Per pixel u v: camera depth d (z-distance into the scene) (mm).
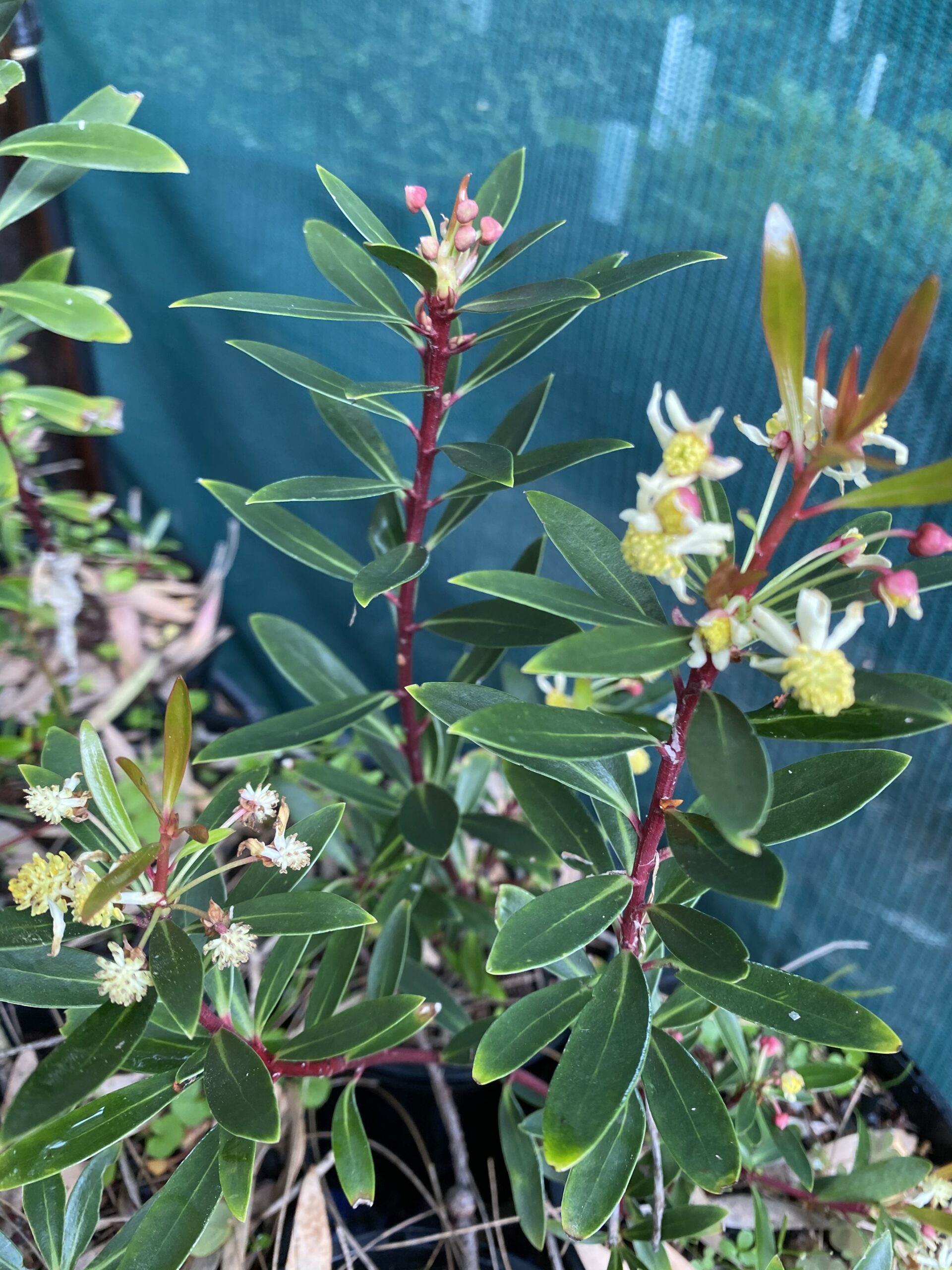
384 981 283
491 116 357
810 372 334
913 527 338
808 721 190
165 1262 198
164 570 565
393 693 310
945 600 339
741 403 354
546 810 253
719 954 199
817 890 407
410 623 305
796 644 164
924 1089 354
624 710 352
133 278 496
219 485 294
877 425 182
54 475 593
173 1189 208
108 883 167
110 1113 207
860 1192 288
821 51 293
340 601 525
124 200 470
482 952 389
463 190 226
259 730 284
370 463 289
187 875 210
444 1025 323
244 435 516
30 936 201
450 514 305
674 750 194
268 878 235
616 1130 211
